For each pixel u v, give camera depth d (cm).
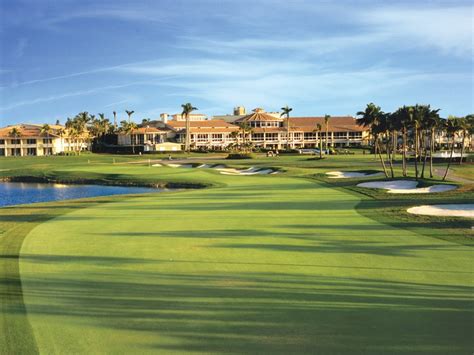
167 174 6756
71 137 16000
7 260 1493
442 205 2722
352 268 1328
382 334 856
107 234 1953
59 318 974
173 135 16388
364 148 14925
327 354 782
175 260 1456
